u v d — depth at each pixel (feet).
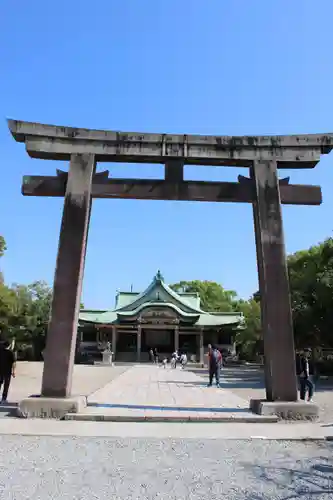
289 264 126.93
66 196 41.47
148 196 42.63
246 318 205.05
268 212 41.91
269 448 27.48
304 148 43.47
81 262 40.24
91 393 58.65
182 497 18.43
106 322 199.41
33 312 175.42
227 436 30.60
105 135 42.86
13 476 20.88
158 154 42.60
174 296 209.05
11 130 42.14
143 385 74.64
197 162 44.14
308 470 22.74
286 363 38.55
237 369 151.53
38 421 34.30
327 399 56.49
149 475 21.40
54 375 37.68
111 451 25.95
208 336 207.41
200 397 54.80
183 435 30.76
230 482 20.59
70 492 18.74
